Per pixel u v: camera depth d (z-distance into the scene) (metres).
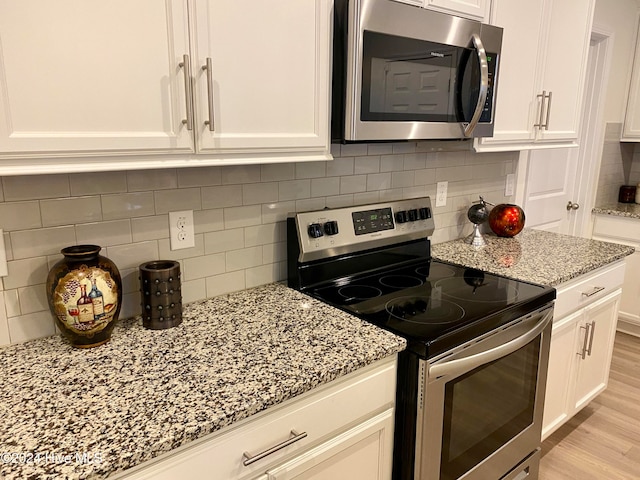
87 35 0.97
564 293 1.99
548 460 2.27
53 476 0.80
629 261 3.47
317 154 1.45
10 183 1.20
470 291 1.73
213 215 1.58
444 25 1.57
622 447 2.36
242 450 1.04
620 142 3.75
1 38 0.89
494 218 2.51
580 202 3.55
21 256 1.25
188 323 1.42
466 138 1.80
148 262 1.44
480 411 1.58
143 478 0.91
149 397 1.03
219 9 1.14
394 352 1.30
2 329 1.25
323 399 1.18
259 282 1.75
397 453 1.43
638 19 3.50
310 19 1.32
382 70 1.45
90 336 1.24
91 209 1.34
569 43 2.25
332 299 1.64
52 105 0.96
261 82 1.25
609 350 2.51
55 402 1.01
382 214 1.93
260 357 1.21
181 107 1.12
